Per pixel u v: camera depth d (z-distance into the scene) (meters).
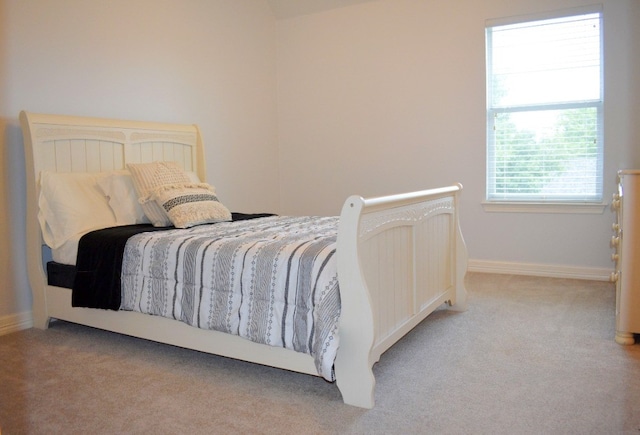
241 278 2.33
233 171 4.79
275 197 5.34
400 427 1.93
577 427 1.89
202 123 4.45
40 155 3.16
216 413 2.08
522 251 4.38
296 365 2.22
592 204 4.06
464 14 4.39
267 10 5.14
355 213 2.04
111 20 3.70
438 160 4.62
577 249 4.18
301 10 5.08
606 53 3.92
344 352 2.12
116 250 2.78
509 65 4.31
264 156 5.16
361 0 4.79
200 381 2.40
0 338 3.06
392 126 4.79
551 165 4.23
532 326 3.03
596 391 2.17
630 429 1.87
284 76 5.27
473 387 2.25
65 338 3.04
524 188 4.35
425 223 2.90
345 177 5.06
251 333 2.27
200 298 2.46
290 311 2.19
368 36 4.82
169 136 3.95
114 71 3.73
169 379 2.42
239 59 4.81
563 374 2.35
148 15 3.96
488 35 4.36
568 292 3.76
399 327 2.54
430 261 2.99
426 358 2.59
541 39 4.17
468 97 4.44
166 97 4.12
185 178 3.53
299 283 2.17
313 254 2.19
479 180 4.47
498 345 2.74
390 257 2.45
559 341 2.77
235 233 2.78
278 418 2.03
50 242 3.13
